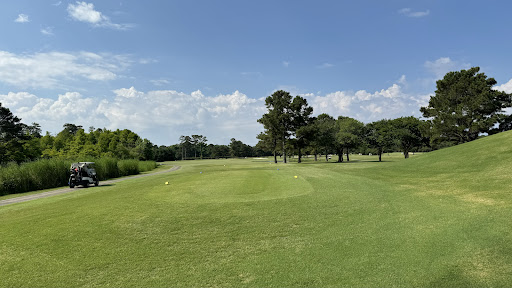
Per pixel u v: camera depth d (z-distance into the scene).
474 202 8.91
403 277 4.89
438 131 47.91
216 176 20.23
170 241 7.17
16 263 6.02
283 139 61.97
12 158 48.44
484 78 46.72
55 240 7.29
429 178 14.30
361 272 5.16
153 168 59.69
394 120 66.81
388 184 14.09
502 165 12.88
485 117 44.41
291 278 5.10
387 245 6.24
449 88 48.75
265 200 11.37
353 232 7.27
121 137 87.25
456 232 6.51
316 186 14.46
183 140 158.50
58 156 54.25
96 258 6.22
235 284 4.97
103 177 33.78
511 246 5.57
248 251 6.44
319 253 6.12
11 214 10.64
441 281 4.70
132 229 8.10
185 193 13.45
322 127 63.28
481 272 4.85
